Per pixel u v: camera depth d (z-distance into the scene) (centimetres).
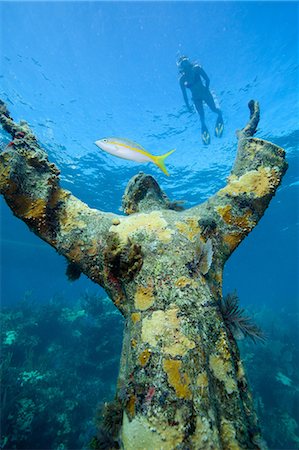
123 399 139
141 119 1434
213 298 166
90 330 1045
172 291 157
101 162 1536
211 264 193
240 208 215
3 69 1112
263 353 1145
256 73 1272
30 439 638
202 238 197
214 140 1470
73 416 764
